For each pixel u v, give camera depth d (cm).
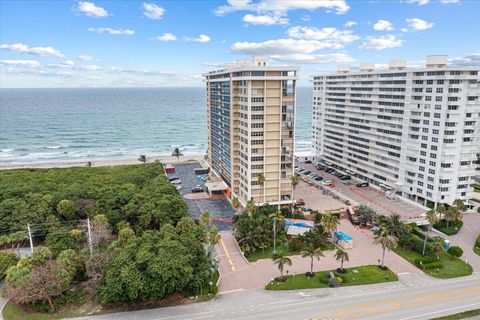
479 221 10825
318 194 12988
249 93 10512
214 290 6938
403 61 12531
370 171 13912
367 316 6234
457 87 10231
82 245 8381
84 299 6675
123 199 10181
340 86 15238
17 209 9219
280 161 11231
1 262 7462
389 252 8862
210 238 8081
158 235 7425
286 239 9375
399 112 12194
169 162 19462
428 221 9612
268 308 6488
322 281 7431
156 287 6150
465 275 7788
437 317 6194
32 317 6200
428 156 11225
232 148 12181
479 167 16150
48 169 15162
